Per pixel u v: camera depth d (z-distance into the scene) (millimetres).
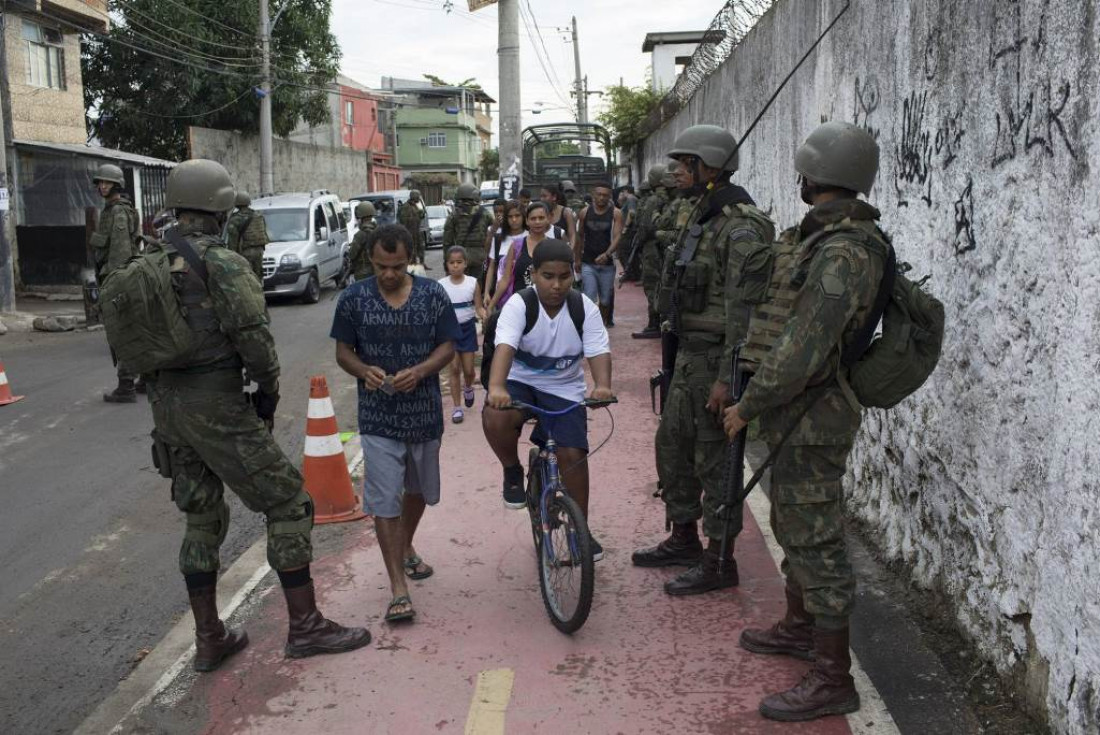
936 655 3783
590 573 3902
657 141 21516
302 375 10727
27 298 18906
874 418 5000
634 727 3410
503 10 16969
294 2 31031
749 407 3234
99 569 5277
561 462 4445
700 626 4172
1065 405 2955
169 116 29203
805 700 3391
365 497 4328
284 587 4043
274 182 32750
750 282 3898
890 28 4758
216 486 3994
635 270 17734
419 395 4301
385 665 3945
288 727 3523
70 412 9016
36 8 19516
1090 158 2799
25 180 19891
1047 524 3080
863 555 4824
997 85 3488
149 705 3725
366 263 11477
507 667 3881
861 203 3227
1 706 3875
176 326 3646
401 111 71312
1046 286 3096
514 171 17188
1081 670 2852
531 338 4387
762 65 8758
